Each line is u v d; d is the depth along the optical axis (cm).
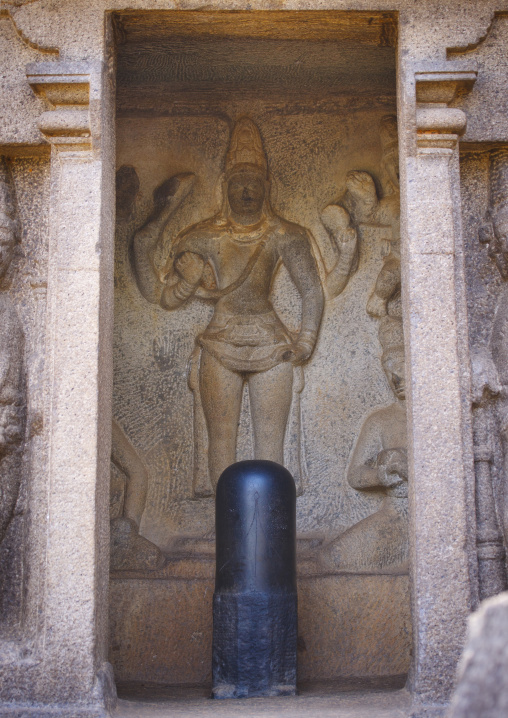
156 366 554
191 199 573
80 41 412
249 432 538
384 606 470
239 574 405
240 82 559
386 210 560
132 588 469
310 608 468
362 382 548
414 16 418
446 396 384
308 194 573
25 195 424
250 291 544
